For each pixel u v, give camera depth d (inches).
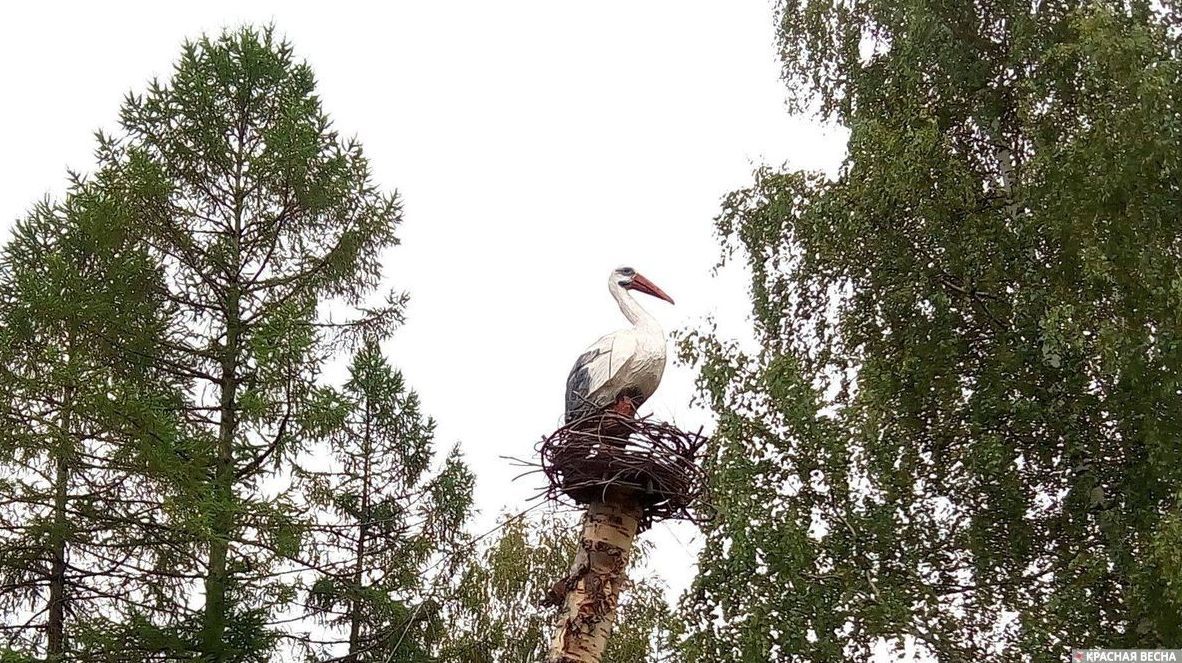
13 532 552.4
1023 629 413.7
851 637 439.8
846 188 509.7
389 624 597.6
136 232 619.8
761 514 446.0
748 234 548.1
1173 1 494.0
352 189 656.4
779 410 474.9
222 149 656.4
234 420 607.8
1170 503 414.3
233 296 631.2
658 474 304.3
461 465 659.4
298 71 703.1
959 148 535.5
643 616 630.5
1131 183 435.5
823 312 538.3
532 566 629.3
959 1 533.3
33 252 616.7
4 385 565.3
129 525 564.4
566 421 334.6
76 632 533.0
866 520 449.1
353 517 629.3
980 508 465.7
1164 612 388.5
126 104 660.7
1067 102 488.4
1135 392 415.8
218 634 547.2
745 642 429.7
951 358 478.3
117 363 602.2
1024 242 474.0
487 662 609.9
